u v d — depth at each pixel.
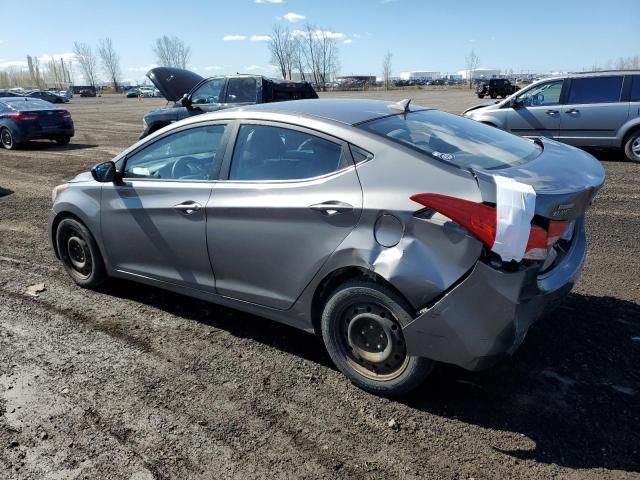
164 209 3.83
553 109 10.96
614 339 3.62
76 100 62.84
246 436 2.79
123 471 2.55
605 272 4.83
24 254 5.78
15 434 2.82
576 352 3.47
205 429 2.84
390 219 2.82
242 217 3.41
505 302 2.61
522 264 2.63
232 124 3.62
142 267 4.18
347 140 3.09
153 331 3.94
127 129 20.81
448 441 2.72
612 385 3.13
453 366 3.38
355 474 2.52
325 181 3.10
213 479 2.50
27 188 9.58
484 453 2.63
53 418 2.95
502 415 2.90
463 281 2.64
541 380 3.20
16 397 3.14
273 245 3.29
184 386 3.24
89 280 4.66
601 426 2.79
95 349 3.69
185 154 3.85
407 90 72.62
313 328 3.34
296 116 3.36
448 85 93.31
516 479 2.46
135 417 2.95
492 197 2.58
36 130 14.95
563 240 3.14
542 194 2.60
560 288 2.94
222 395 3.14
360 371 3.15
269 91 10.81
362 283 2.97
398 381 2.99
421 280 2.71
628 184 8.52
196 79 13.66
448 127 3.50
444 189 2.71
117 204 4.16
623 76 10.38
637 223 6.39
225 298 3.72
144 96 74.75
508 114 11.43
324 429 2.83
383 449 2.68
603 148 10.97
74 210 4.46
